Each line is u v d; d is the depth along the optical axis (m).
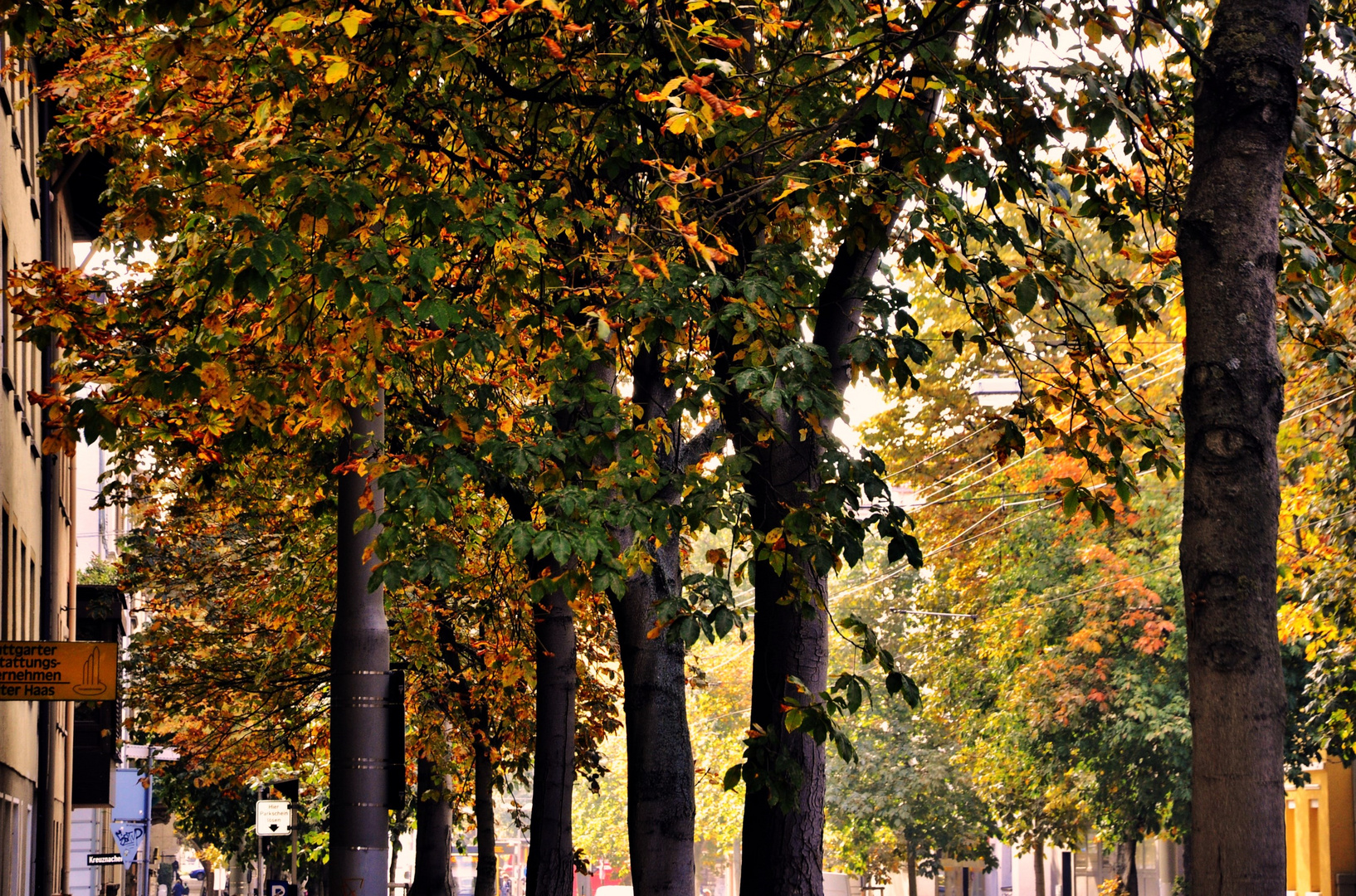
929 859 58.97
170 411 12.01
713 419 13.35
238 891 57.00
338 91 10.56
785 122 11.39
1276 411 6.76
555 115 11.39
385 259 9.05
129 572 31.53
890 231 11.11
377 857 13.86
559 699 16.84
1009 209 19.86
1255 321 6.79
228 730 32.00
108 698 16.12
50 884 28.89
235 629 31.22
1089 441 11.99
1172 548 34.16
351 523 13.97
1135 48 10.03
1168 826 37.16
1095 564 35.72
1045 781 38.66
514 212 9.77
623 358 12.25
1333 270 10.82
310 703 32.28
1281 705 6.48
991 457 39.53
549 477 9.89
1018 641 36.84
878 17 10.46
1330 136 12.00
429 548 9.53
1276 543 6.68
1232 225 6.87
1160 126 11.31
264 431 11.43
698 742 57.56
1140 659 34.97
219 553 31.61
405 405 15.20
